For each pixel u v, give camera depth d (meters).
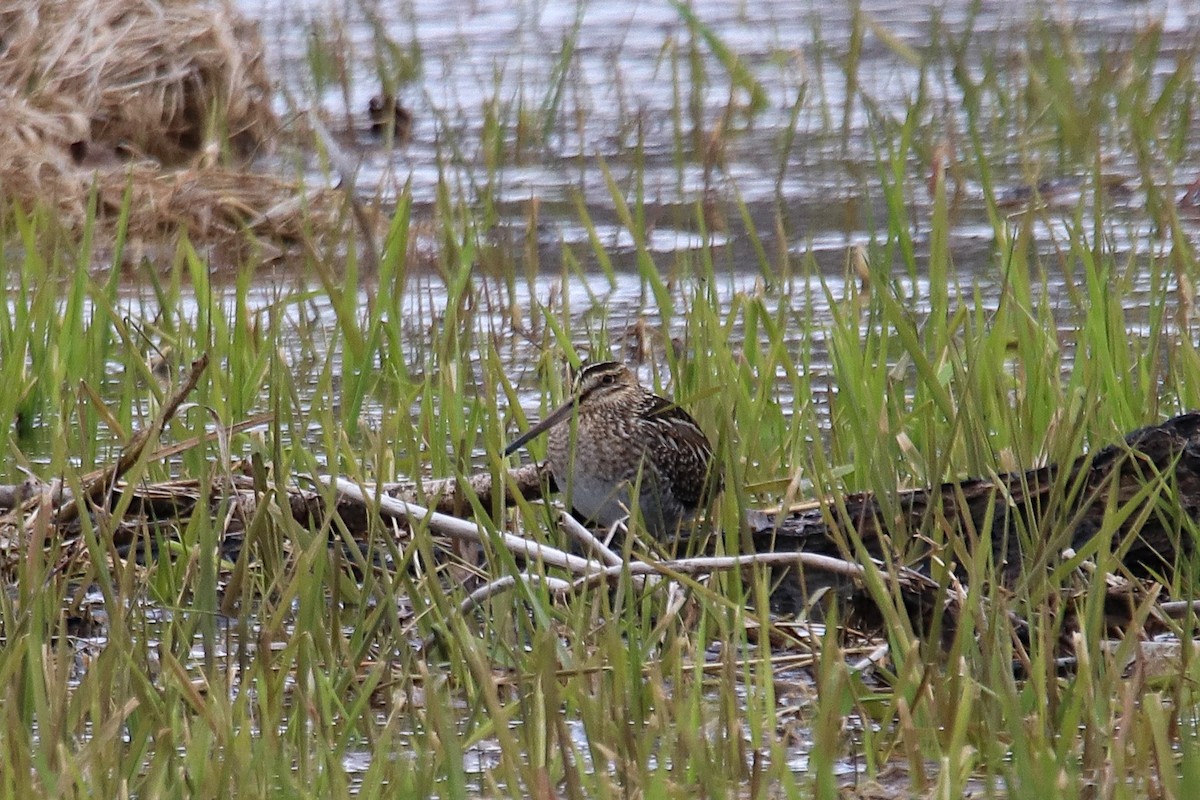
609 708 7.16
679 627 8.34
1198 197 18.19
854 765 7.16
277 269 17.34
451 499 10.03
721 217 17.72
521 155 22.05
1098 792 6.53
